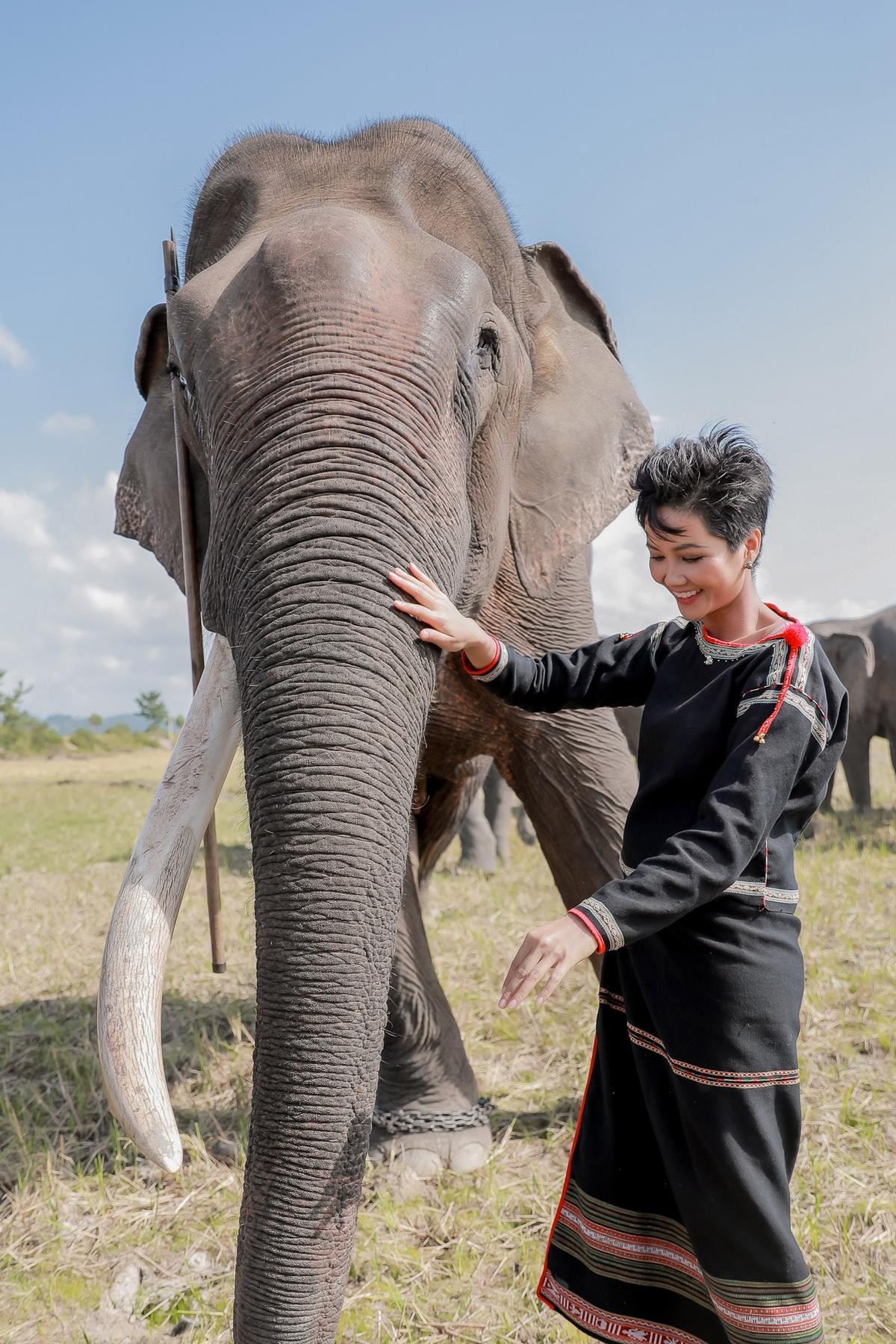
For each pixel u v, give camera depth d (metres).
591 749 3.29
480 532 2.62
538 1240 2.82
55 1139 3.50
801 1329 1.71
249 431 2.05
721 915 1.75
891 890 6.46
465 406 2.29
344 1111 1.76
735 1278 1.73
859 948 5.16
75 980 5.42
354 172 2.62
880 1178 3.04
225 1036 4.40
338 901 1.77
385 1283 2.62
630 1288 1.91
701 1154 1.75
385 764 1.85
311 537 1.94
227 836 11.55
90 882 8.80
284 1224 1.72
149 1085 1.82
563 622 3.30
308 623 1.88
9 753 56.84
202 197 2.80
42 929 6.73
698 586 1.76
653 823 1.87
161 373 3.56
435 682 2.09
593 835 3.34
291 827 1.79
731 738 1.74
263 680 1.88
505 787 9.13
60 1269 2.76
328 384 2.03
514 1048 4.14
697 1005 1.75
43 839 13.28
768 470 1.74
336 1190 1.75
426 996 3.34
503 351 2.53
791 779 1.68
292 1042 1.75
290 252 2.14
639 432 3.30
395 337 2.12
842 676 12.06
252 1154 1.77
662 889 1.58
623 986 1.91
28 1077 4.07
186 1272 2.74
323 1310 1.73
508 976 1.54
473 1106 3.44
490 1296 2.59
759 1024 1.74
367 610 1.91
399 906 1.90
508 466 2.76
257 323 2.12
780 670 1.72
